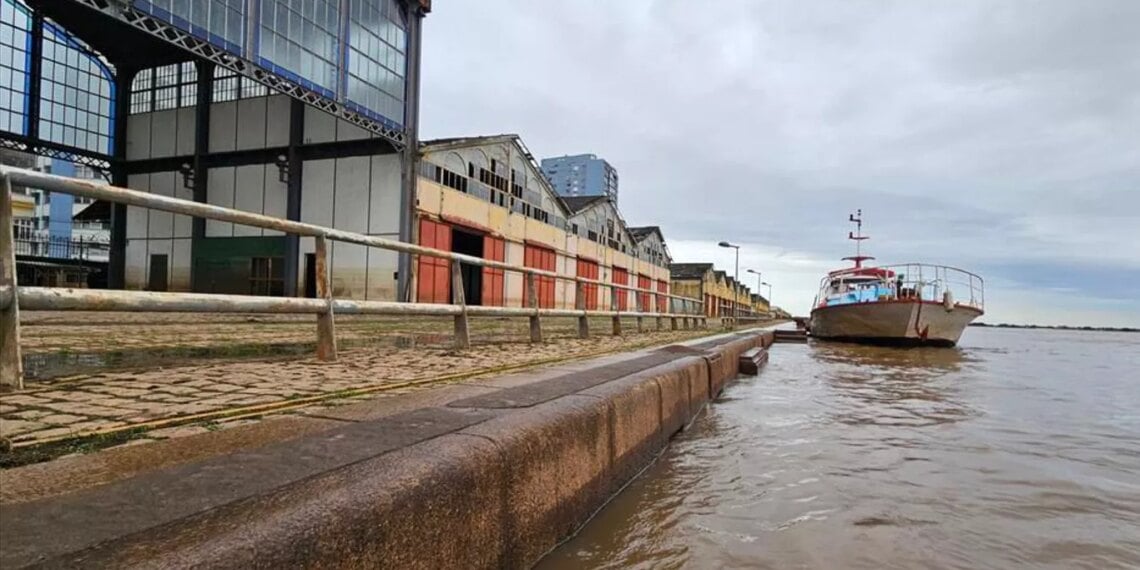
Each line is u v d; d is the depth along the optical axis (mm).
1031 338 62906
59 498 1487
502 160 23469
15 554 1176
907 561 3031
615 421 3762
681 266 62156
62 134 20500
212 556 1258
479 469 2201
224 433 2203
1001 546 3258
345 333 7844
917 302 23672
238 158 20578
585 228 32188
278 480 1690
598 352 6793
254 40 13727
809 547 3158
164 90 22031
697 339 12203
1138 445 5914
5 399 2652
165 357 4344
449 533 2012
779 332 29516
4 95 18766
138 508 1444
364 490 1698
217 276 20672
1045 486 4367
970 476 4605
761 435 5918
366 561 1632
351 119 16469
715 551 3062
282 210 19969
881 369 14594
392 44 18062
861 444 5605
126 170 22562
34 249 33656
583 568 2795
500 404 3023
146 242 22109
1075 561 3094
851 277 29672
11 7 18781
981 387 11055
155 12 11633
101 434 2104
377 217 18625
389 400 3014
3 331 2719
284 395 3035
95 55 21250
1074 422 7297
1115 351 31469
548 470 2795
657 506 3688
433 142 19422
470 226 21203
